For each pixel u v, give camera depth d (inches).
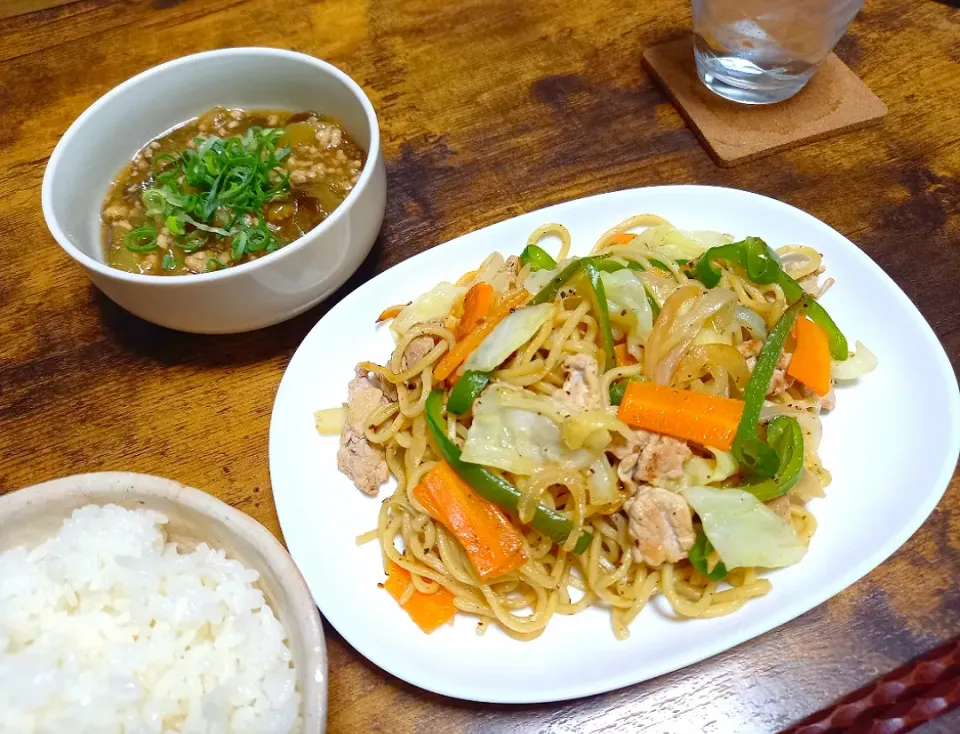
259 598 9.9
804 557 10.8
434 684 9.9
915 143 15.0
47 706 9.3
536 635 10.7
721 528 10.3
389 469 12.0
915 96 15.7
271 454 11.6
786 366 11.7
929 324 12.9
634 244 12.9
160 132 13.9
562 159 15.2
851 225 14.1
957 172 14.6
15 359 13.3
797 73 15.0
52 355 13.3
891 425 11.6
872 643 10.5
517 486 11.0
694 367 11.1
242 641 9.7
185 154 13.2
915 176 14.6
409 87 16.4
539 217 13.4
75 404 12.9
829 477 11.3
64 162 12.4
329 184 13.2
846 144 15.1
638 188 13.6
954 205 14.2
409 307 12.6
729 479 11.0
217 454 12.3
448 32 17.2
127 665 9.6
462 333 11.9
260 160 13.1
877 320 12.4
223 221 12.8
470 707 10.2
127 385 13.0
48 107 16.2
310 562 10.8
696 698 10.2
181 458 12.3
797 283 12.2
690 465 10.8
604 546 11.4
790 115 15.3
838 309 12.6
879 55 16.3
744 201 13.4
